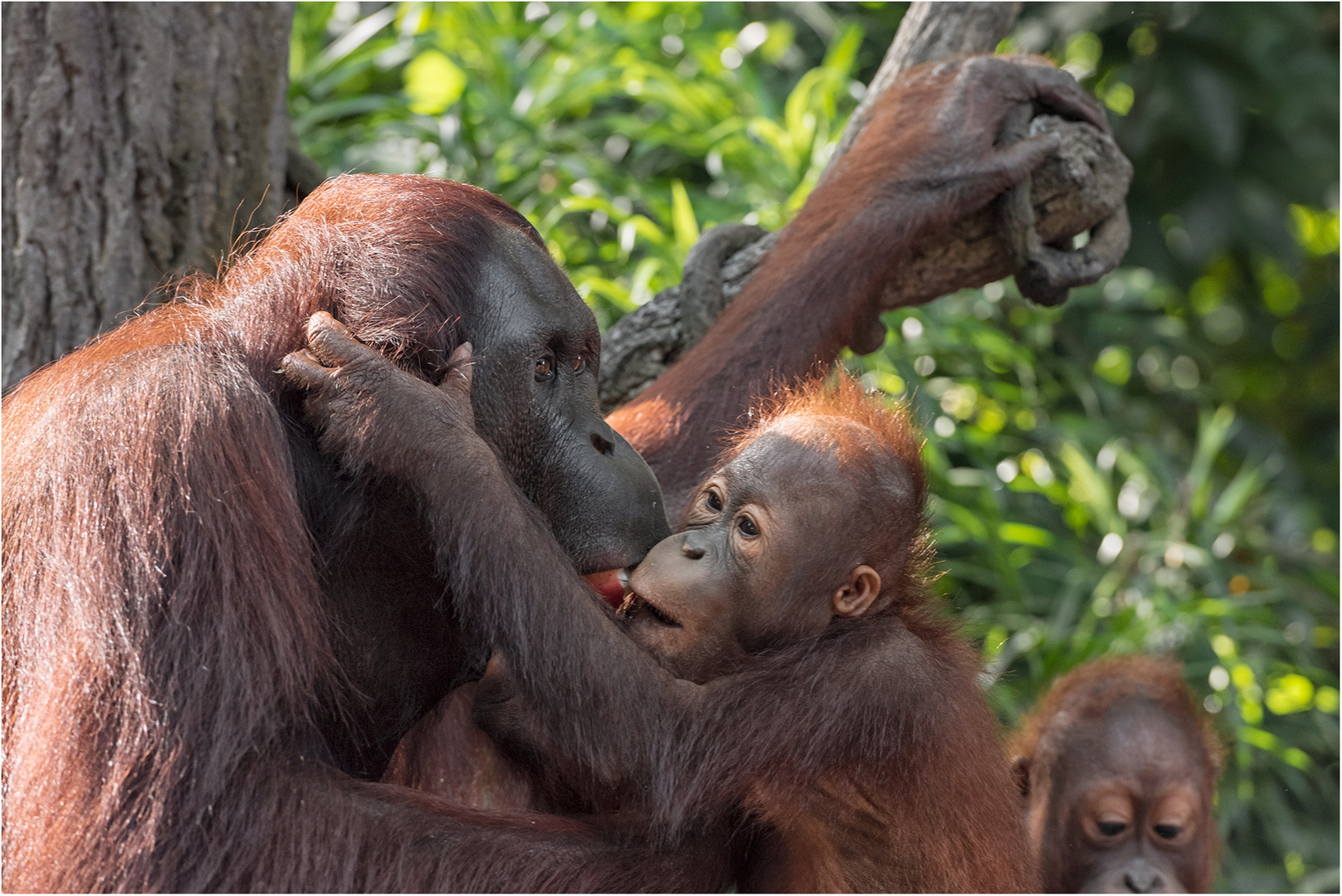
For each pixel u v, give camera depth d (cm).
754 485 411
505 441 383
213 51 580
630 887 360
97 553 334
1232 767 954
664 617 398
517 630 349
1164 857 584
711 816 373
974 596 1000
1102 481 971
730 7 1144
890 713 393
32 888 318
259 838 326
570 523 386
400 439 347
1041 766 613
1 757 345
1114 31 1193
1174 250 1260
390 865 339
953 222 541
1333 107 1195
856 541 412
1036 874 452
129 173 564
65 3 553
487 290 385
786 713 382
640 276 840
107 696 324
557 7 1092
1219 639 947
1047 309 1037
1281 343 1537
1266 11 1173
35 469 354
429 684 398
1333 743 1005
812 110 998
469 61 1053
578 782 386
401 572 378
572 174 941
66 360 397
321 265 376
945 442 939
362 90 1096
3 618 347
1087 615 936
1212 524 1016
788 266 553
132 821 318
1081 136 557
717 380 529
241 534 336
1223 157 1145
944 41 625
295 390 365
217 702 326
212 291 408
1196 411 1292
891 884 409
